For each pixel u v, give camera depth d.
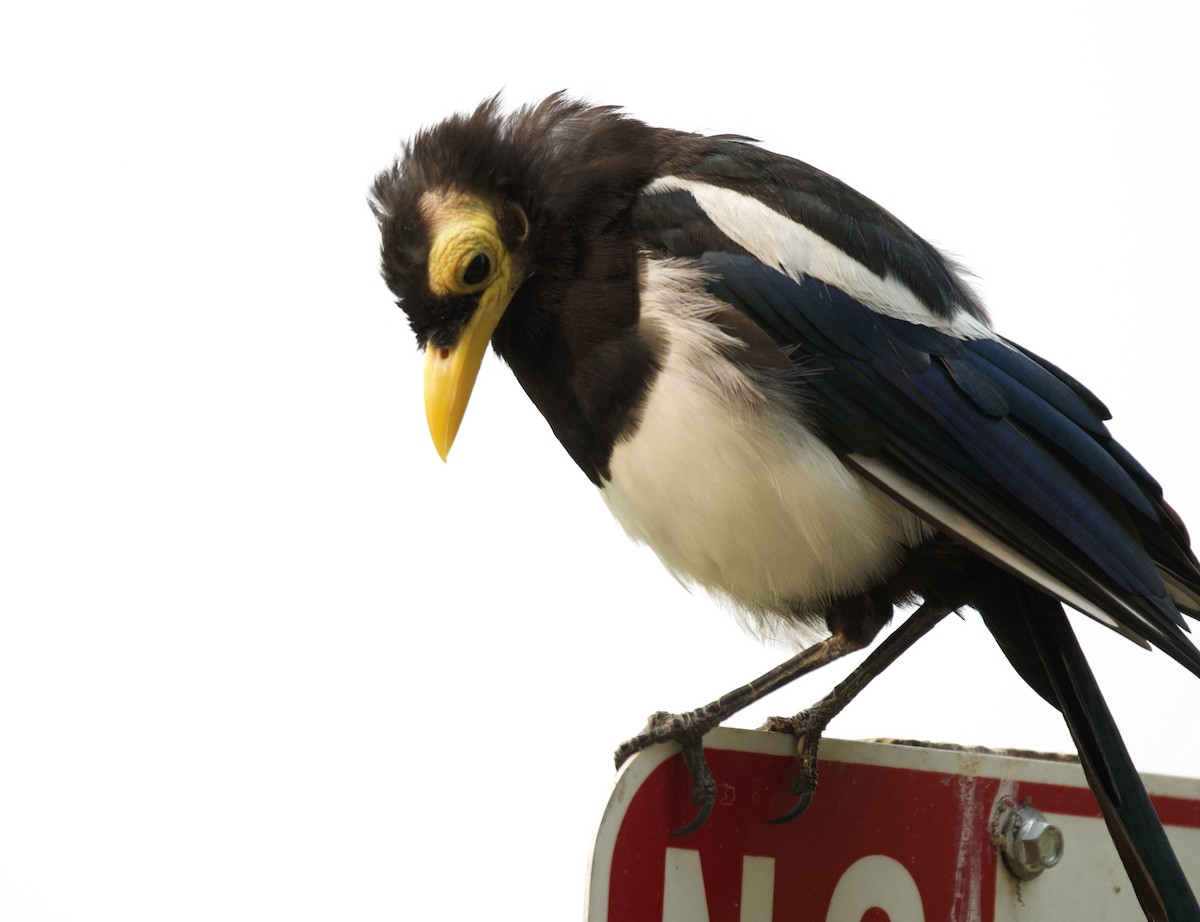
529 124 6.86
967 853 5.57
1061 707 6.33
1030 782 5.80
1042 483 6.52
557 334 6.54
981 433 6.57
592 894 4.51
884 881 5.31
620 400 6.39
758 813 5.02
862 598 6.60
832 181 7.11
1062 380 7.08
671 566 6.93
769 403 6.23
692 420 6.20
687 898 4.77
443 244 6.55
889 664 6.60
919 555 6.65
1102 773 5.98
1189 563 6.97
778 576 6.54
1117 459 6.89
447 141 6.81
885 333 6.61
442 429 6.56
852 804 5.27
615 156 6.69
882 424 6.50
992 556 6.32
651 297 6.37
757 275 6.50
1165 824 6.39
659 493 6.41
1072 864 5.91
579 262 6.53
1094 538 6.45
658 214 6.58
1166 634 6.30
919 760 5.48
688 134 7.18
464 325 6.64
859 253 6.77
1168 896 5.65
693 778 4.82
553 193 6.55
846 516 6.34
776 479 6.22
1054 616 6.52
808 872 5.11
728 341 6.26
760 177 6.91
